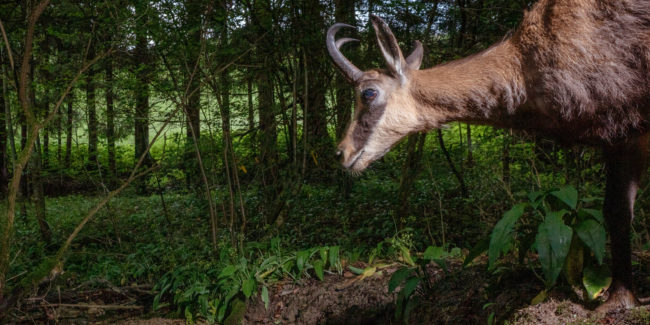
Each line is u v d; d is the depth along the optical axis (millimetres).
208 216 7824
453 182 7320
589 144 2812
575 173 4992
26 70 3803
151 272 5414
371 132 3127
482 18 5914
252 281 4254
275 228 6102
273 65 6773
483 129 6320
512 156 5324
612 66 2537
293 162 6434
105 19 5555
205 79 5832
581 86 2596
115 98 7809
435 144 7492
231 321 4211
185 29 5816
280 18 6441
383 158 9031
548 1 2762
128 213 9195
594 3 2604
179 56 6148
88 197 10984
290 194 6262
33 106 7074
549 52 2668
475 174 6164
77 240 7184
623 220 2646
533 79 2756
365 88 3107
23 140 9867
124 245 6809
